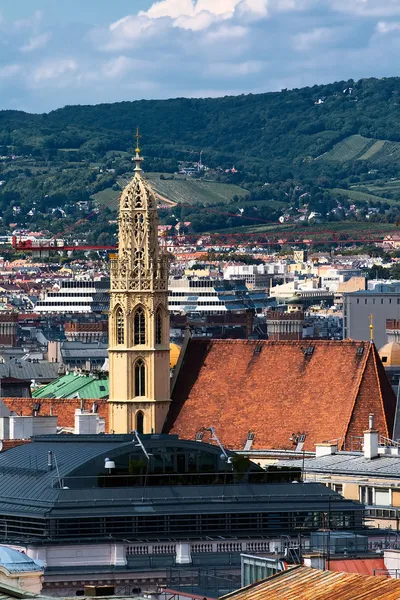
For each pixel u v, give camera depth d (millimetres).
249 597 174625
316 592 172125
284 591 174250
